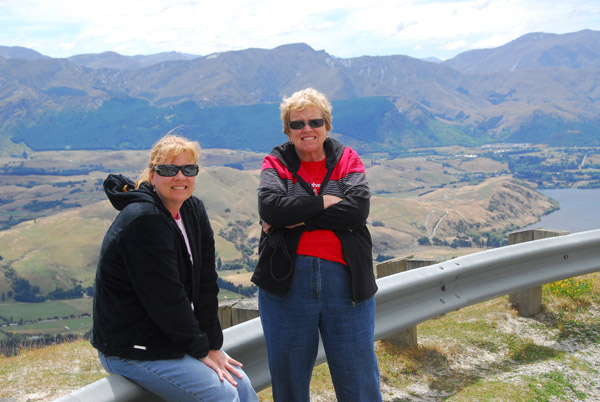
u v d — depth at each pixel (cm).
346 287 257
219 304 389
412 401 354
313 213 249
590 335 467
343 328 259
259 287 275
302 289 255
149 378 216
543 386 374
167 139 235
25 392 408
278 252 258
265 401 368
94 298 227
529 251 449
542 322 496
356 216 253
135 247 210
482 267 420
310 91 269
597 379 387
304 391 276
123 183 237
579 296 543
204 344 224
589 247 491
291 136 279
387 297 358
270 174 271
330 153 273
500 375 394
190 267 235
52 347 555
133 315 217
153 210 216
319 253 255
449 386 376
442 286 407
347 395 267
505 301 555
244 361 299
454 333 473
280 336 263
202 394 218
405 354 419
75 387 419
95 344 225
